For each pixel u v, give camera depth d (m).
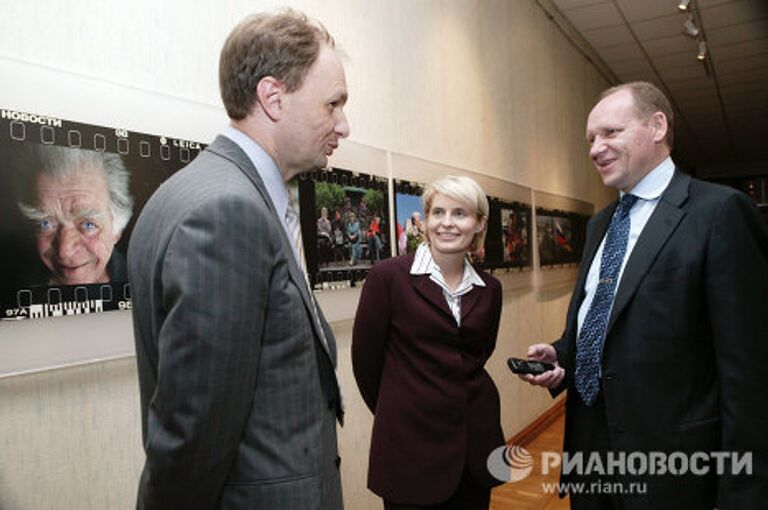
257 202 0.86
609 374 1.47
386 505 1.70
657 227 1.45
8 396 1.32
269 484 0.85
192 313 0.77
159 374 0.79
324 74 0.99
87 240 1.45
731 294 1.31
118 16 1.58
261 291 0.83
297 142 1.00
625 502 1.44
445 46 3.43
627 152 1.53
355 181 2.54
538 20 4.96
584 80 6.25
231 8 1.97
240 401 0.81
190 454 0.79
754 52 6.20
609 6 5.10
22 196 1.32
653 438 1.40
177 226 0.81
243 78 0.97
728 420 1.30
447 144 3.41
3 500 1.30
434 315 1.67
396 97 2.90
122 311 1.54
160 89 1.70
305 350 0.91
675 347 1.39
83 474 1.47
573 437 1.65
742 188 13.12
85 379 1.48
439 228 1.72
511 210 4.23
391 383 1.72
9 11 1.33
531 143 4.78
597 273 1.67
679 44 6.00
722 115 8.86
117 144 1.54
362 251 2.56
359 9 2.63
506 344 4.06
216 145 0.98
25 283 1.32
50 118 1.38
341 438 2.42
